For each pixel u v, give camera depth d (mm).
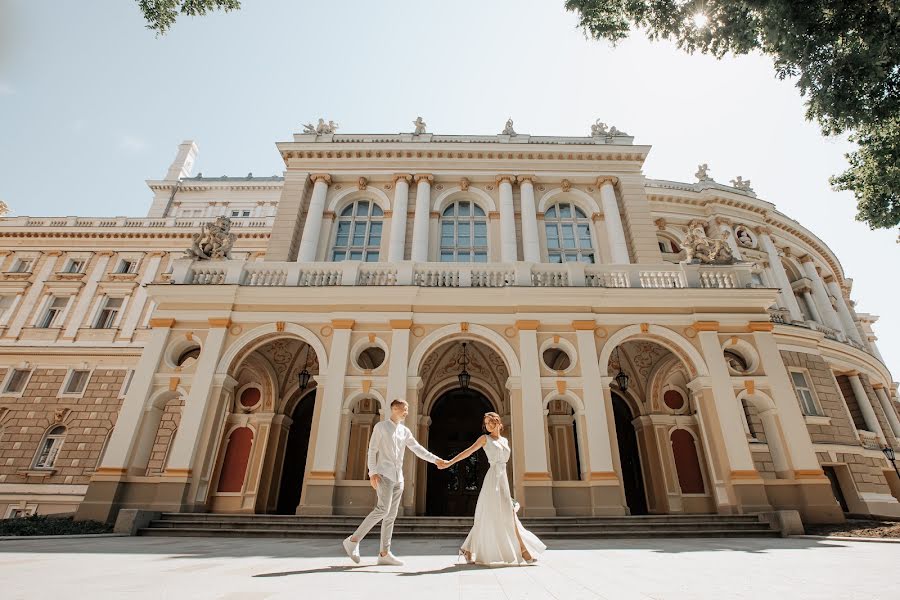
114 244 27484
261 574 4496
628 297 14570
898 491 20938
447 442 17953
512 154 20812
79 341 24719
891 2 8914
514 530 5281
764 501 12070
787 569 5203
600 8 10883
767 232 25641
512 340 14156
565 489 12469
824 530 11086
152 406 13227
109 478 12070
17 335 24828
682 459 16766
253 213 35688
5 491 21453
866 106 10133
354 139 21469
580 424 13219
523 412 13039
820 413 19016
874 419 21906
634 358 17750
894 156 12039
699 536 10430
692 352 14031
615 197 20234
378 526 10531
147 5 10469
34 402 23406
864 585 4168
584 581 4215
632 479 17859
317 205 19641
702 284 15242
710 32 10266
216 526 10734
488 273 15281
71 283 26172
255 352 16641
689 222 25266
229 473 16109
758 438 17469
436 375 17969
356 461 16109
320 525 10656
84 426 22859
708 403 13398
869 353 24875
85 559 5723
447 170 20656
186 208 35719
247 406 17156
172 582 4051
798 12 9273
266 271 15281
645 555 6703
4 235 27266
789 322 21266
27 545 7492
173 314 14344
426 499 17062
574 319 14297
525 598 3420
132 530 10391
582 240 19828
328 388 13359
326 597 3381
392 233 19000
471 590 3695
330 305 14539
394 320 14164
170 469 12234
